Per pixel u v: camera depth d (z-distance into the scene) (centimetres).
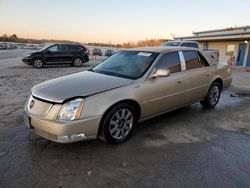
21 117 463
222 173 285
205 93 524
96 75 403
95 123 317
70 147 341
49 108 309
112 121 343
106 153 328
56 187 253
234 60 1931
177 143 365
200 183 265
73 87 338
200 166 300
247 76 1270
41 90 340
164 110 429
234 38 1803
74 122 300
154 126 435
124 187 256
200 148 351
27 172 278
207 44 2295
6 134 381
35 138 368
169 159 316
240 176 280
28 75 1047
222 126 447
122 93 346
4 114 480
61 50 1486
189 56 480
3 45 5300
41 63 1409
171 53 444
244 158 324
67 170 284
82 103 310
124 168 292
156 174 280
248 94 750
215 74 540
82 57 1573
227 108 573
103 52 4425
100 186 256
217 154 333
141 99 373
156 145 356
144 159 314
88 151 332
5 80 891
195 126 442
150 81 388
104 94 329
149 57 423
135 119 381
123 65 429
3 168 285
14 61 1836
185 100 468
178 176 277
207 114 518
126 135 368
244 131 425
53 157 313
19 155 316
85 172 281
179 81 438
